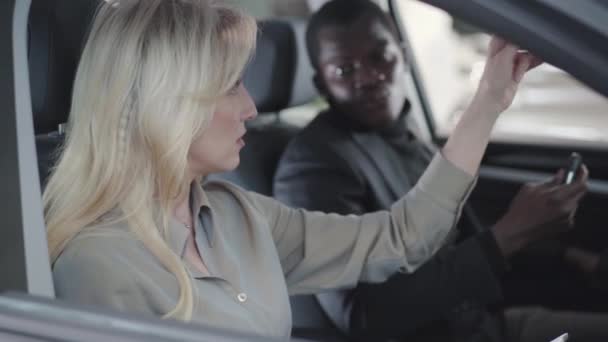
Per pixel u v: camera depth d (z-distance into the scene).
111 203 1.31
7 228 1.11
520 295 2.55
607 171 2.61
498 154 2.81
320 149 2.20
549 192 1.85
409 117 2.41
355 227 1.65
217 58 1.30
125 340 0.97
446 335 2.07
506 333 2.22
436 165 1.63
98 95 1.30
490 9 0.97
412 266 1.66
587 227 2.50
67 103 1.43
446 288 1.87
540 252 2.53
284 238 1.64
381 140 2.29
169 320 1.01
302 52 2.48
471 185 1.63
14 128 1.14
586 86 0.95
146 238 1.30
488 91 1.60
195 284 1.33
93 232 1.30
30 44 1.40
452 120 2.90
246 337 0.98
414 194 1.65
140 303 1.27
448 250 1.89
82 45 1.43
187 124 1.29
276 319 1.43
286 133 2.46
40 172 1.49
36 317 1.02
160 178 1.32
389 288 1.93
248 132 2.40
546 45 0.96
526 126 2.89
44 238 1.15
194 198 1.43
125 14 1.31
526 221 1.85
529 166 2.74
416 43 2.85
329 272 1.64
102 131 1.30
